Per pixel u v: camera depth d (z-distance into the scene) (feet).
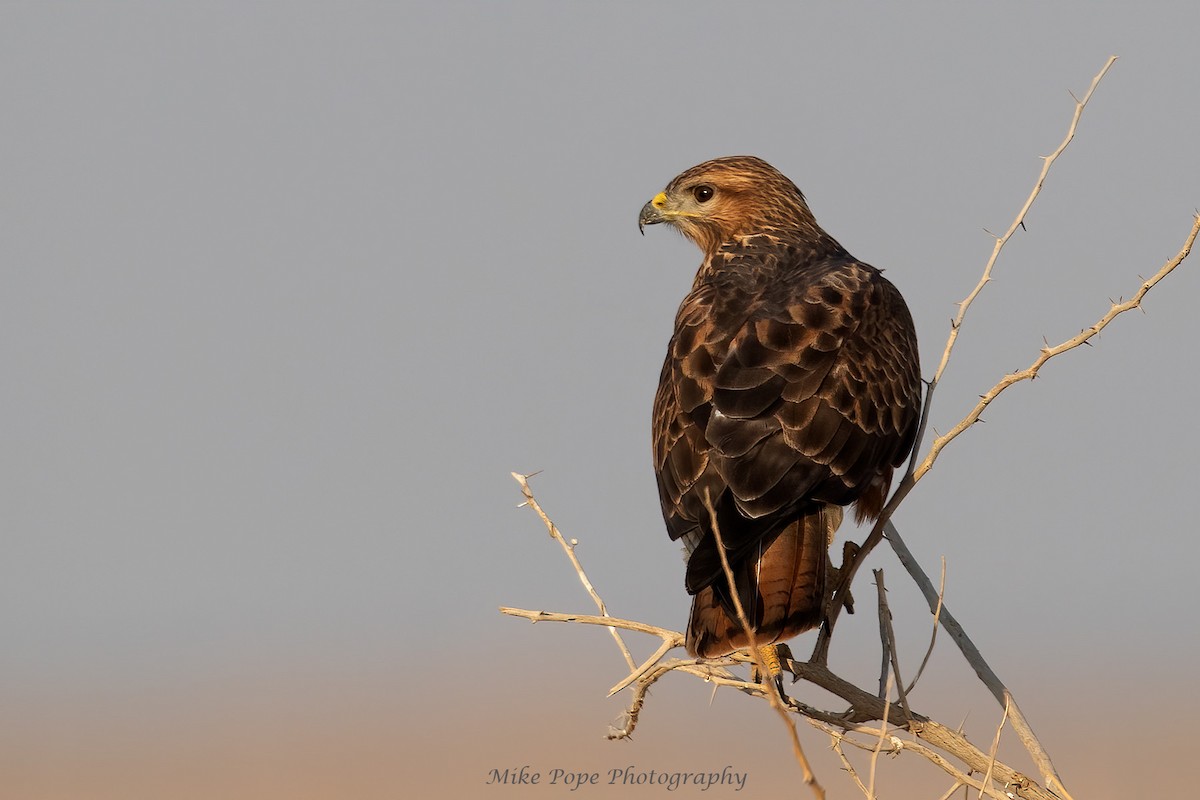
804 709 30.37
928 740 31.53
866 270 39.29
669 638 31.86
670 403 35.42
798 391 34.22
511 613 32.40
